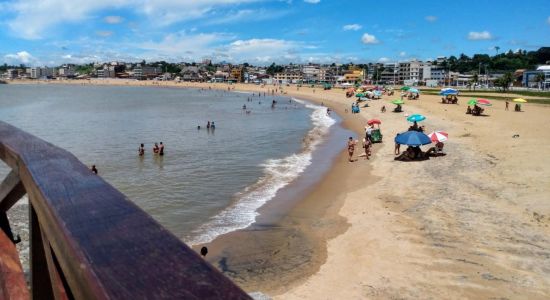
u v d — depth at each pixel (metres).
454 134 35.88
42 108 83.19
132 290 1.03
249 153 34.28
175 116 68.88
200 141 41.31
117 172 27.08
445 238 13.91
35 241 2.09
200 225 17.00
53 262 1.80
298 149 36.19
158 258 1.20
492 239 13.55
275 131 49.53
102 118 64.81
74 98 121.75
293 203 19.62
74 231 1.34
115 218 1.46
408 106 67.75
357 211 17.52
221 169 27.86
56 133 47.34
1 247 2.73
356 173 25.08
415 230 14.81
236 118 66.00
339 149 35.38
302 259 13.38
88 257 1.19
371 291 11.12
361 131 47.91
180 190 22.52
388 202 18.34
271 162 30.20
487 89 141.88
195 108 87.00
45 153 2.32
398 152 29.47
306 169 27.42
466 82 191.88
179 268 1.15
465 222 15.12
